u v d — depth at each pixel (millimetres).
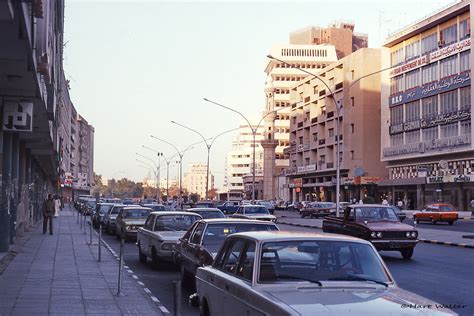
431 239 29516
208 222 12516
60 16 25984
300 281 5703
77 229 35312
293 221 50156
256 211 32125
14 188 22500
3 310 9992
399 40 71812
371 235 19688
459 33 61062
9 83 14562
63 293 11867
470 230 38094
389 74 74562
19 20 8758
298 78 122688
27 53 11016
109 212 32344
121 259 11867
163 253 15531
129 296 11680
